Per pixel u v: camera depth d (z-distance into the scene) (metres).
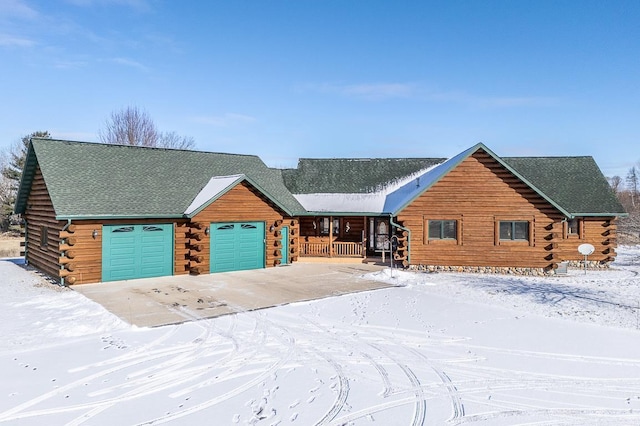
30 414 6.10
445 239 19.03
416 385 7.26
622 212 20.75
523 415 6.25
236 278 17.12
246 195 19.16
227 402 6.57
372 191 24.16
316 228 24.12
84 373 7.57
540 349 8.96
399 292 14.60
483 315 11.65
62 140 18.42
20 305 12.43
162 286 15.39
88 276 15.78
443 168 20.11
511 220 18.58
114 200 16.72
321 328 10.41
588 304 12.89
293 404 6.53
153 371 7.71
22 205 20.86
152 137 51.06
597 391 7.01
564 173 23.19
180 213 17.61
